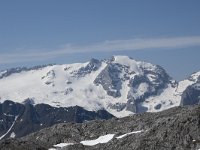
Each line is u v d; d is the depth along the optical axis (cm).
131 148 18000
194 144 17012
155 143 17700
